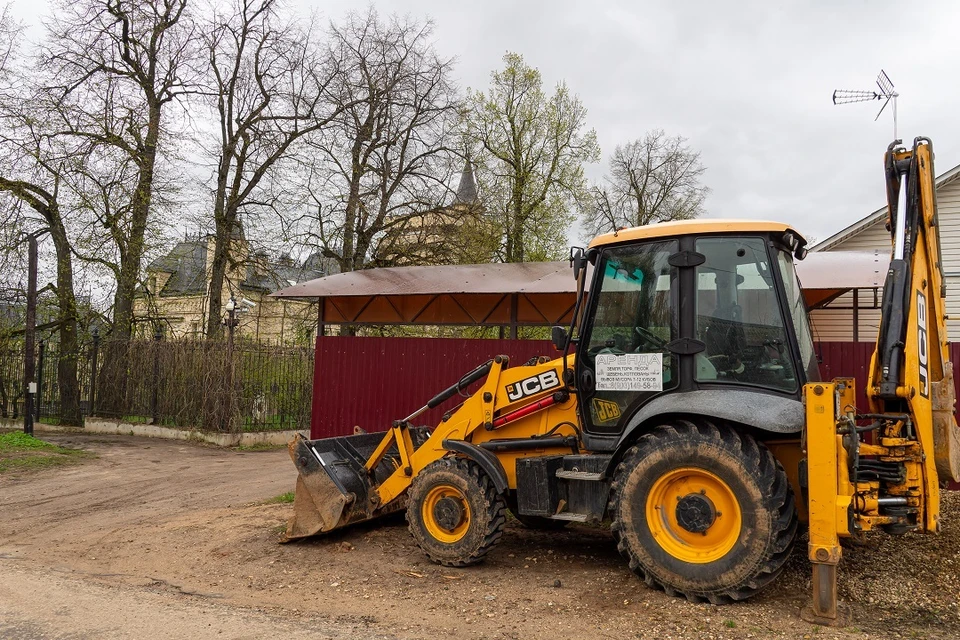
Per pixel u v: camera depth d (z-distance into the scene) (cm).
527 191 2567
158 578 566
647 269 532
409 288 1153
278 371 1878
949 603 439
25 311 2094
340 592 512
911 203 482
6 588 535
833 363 878
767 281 489
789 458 491
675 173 2997
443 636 419
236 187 2258
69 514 879
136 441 1739
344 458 702
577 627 425
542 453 580
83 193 1938
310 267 2402
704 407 467
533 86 2591
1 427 2095
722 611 436
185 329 2789
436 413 1135
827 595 415
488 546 557
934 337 490
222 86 2291
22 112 1931
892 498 440
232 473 1238
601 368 544
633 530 476
